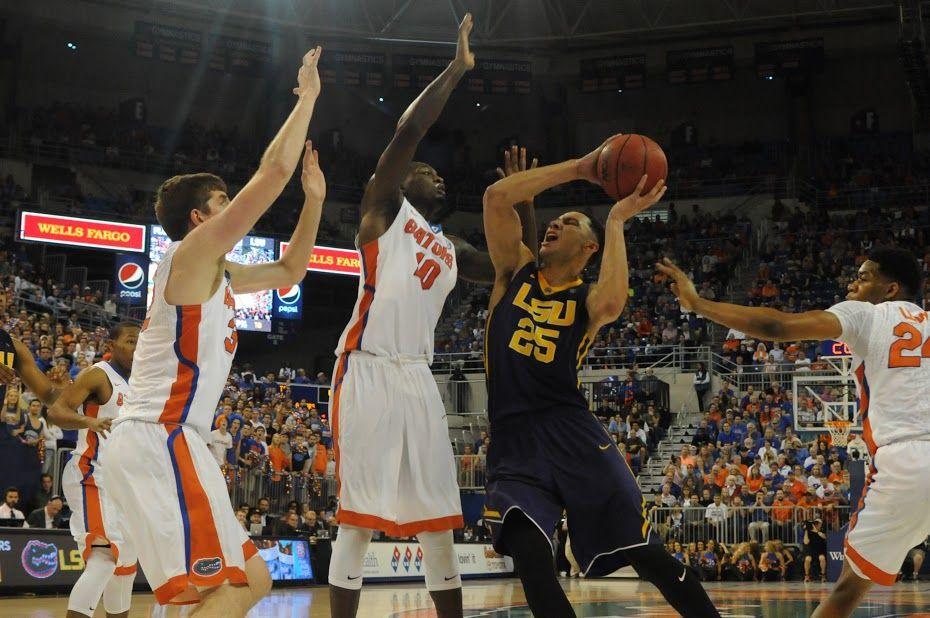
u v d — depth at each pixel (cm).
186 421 350
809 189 3019
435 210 500
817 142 3158
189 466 344
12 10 2830
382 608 934
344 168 3161
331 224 3036
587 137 3372
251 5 3014
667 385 2308
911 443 407
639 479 2036
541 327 406
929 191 2867
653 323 2650
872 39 3023
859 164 3055
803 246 2789
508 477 392
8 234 2531
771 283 2653
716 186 3086
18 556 1048
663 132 3309
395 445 445
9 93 2875
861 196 2938
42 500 1209
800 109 3155
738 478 1811
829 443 1881
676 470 1895
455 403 2428
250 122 3259
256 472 1522
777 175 3069
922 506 402
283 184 330
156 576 337
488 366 419
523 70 3142
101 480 549
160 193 372
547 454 393
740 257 2830
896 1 2553
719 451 1962
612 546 379
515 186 412
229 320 370
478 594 1220
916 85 2734
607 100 3356
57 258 2567
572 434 396
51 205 2642
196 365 351
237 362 2938
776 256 2798
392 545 1513
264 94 3244
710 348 2420
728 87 3259
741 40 3133
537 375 402
